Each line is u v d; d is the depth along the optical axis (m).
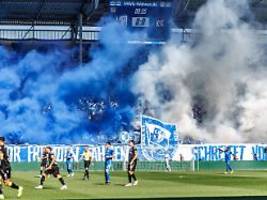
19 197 20.98
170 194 21.80
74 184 28.89
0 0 50.56
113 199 19.61
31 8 52.50
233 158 48.03
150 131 47.97
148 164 46.84
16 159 45.22
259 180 31.62
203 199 19.19
